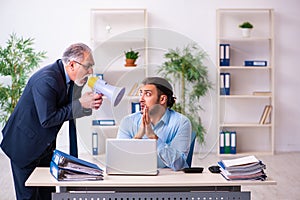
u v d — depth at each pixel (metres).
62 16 7.23
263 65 7.22
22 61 6.85
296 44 7.44
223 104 3.00
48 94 3.26
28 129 3.40
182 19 7.33
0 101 6.70
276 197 4.94
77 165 2.87
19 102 3.42
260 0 7.37
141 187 2.98
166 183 2.81
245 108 7.48
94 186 2.85
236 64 7.45
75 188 2.98
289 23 7.42
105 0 7.26
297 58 7.46
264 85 7.44
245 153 7.21
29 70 6.79
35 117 3.39
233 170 2.88
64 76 3.34
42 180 2.85
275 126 7.54
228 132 7.14
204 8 7.32
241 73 7.43
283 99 7.50
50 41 7.23
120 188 2.97
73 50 3.20
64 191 2.93
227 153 7.13
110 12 7.28
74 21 7.24
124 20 7.29
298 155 7.16
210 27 7.34
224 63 7.21
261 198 4.91
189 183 2.82
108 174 2.98
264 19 7.41
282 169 6.20
